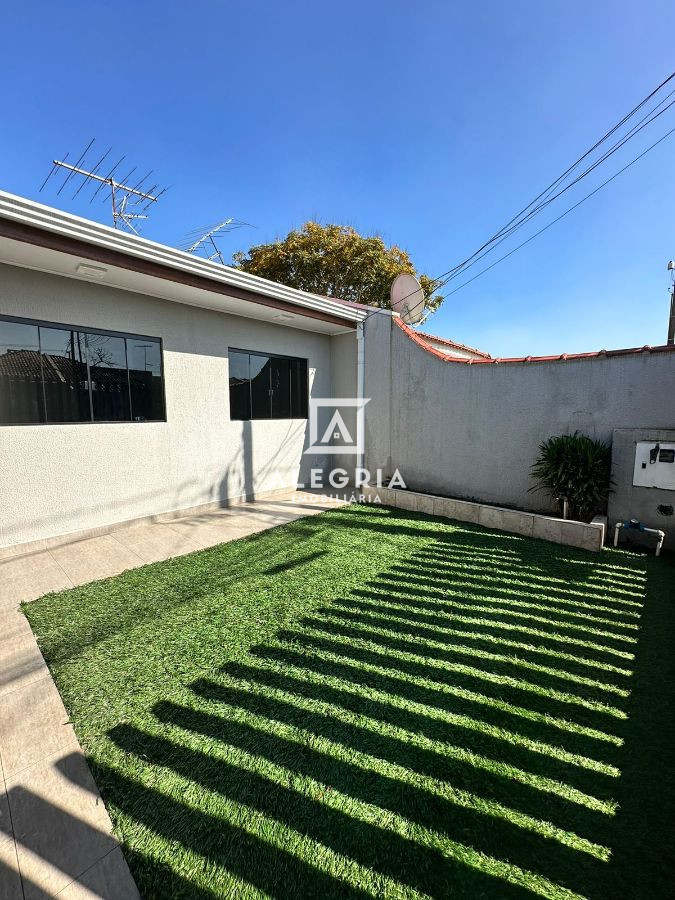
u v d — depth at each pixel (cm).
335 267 1415
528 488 555
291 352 749
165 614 305
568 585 349
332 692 220
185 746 184
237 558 421
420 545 454
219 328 626
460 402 622
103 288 491
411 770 171
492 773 170
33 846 140
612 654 253
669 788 162
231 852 138
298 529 523
